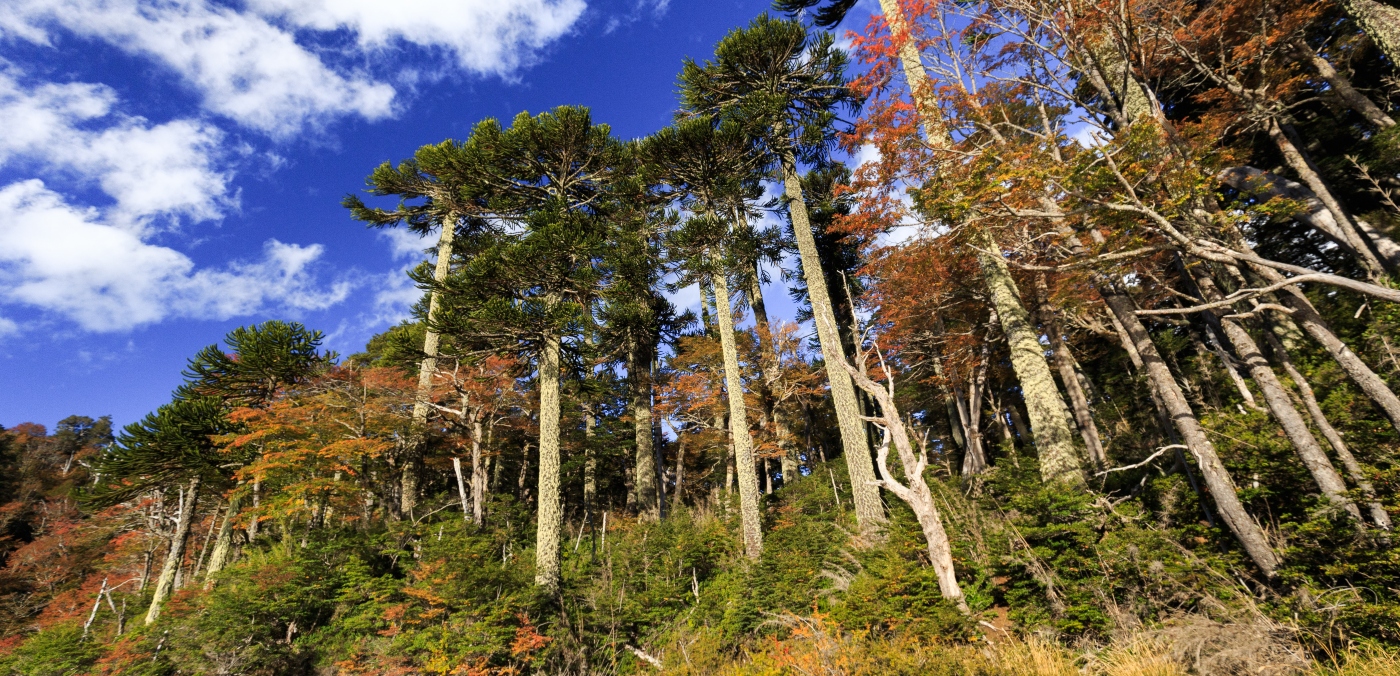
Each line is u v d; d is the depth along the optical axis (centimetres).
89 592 2022
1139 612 583
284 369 1622
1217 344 910
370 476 1538
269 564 1214
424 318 1681
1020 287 1245
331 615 1171
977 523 845
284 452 1347
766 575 1005
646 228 1562
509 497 1563
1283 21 840
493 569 1052
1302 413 768
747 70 1534
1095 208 645
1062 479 851
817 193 1745
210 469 1509
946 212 799
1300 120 1111
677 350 2241
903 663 532
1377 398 573
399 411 1598
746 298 1833
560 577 1114
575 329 1226
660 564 1253
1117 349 1577
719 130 1388
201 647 1040
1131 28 735
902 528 895
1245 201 1019
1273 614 509
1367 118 945
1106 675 500
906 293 1309
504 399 1623
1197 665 467
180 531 1508
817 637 690
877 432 1934
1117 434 1336
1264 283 769
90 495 1486
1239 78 913
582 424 2284
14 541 2952
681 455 2241
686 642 916
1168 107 1114
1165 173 614
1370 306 779
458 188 1789
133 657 1110
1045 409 937
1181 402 666
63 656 1367
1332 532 529
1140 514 723
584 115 1554
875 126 998
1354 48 997
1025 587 681
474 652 913
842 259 1847
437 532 1261
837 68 1498
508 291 1302
